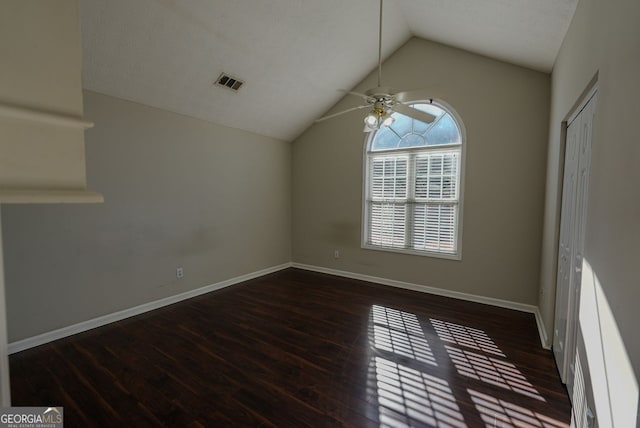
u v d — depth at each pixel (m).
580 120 1.99
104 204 3.01
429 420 1.82
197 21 2.66
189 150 3.73
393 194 4.34
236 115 4.07
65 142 0.59
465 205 3.77
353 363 2.40
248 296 3.91
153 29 2.58
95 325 2.99
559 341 2.33
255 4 2.72
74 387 2.09
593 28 1.61
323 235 5.03
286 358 2.47
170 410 1.88
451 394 2.05
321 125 4.91
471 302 3.74
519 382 2.17
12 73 0.52
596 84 1.60
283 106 4.26
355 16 3.22
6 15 0.51
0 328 0.54
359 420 1.82
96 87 2.85
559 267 2.46
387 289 4.21
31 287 2.59
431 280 4.07
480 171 3.66
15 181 0.53
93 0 2.22
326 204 4.96
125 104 3.11
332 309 3.49
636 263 1.01
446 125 3.89
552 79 3.08
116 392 2.04
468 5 2.66
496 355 2.53
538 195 3.37
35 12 0.54
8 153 0.52
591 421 1.40
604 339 1.28
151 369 2.30
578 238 1.93
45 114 0.55
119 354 2.51
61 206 2.76
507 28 2.73
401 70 4.07
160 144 3.43
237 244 4.44
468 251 3.78
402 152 4.23
